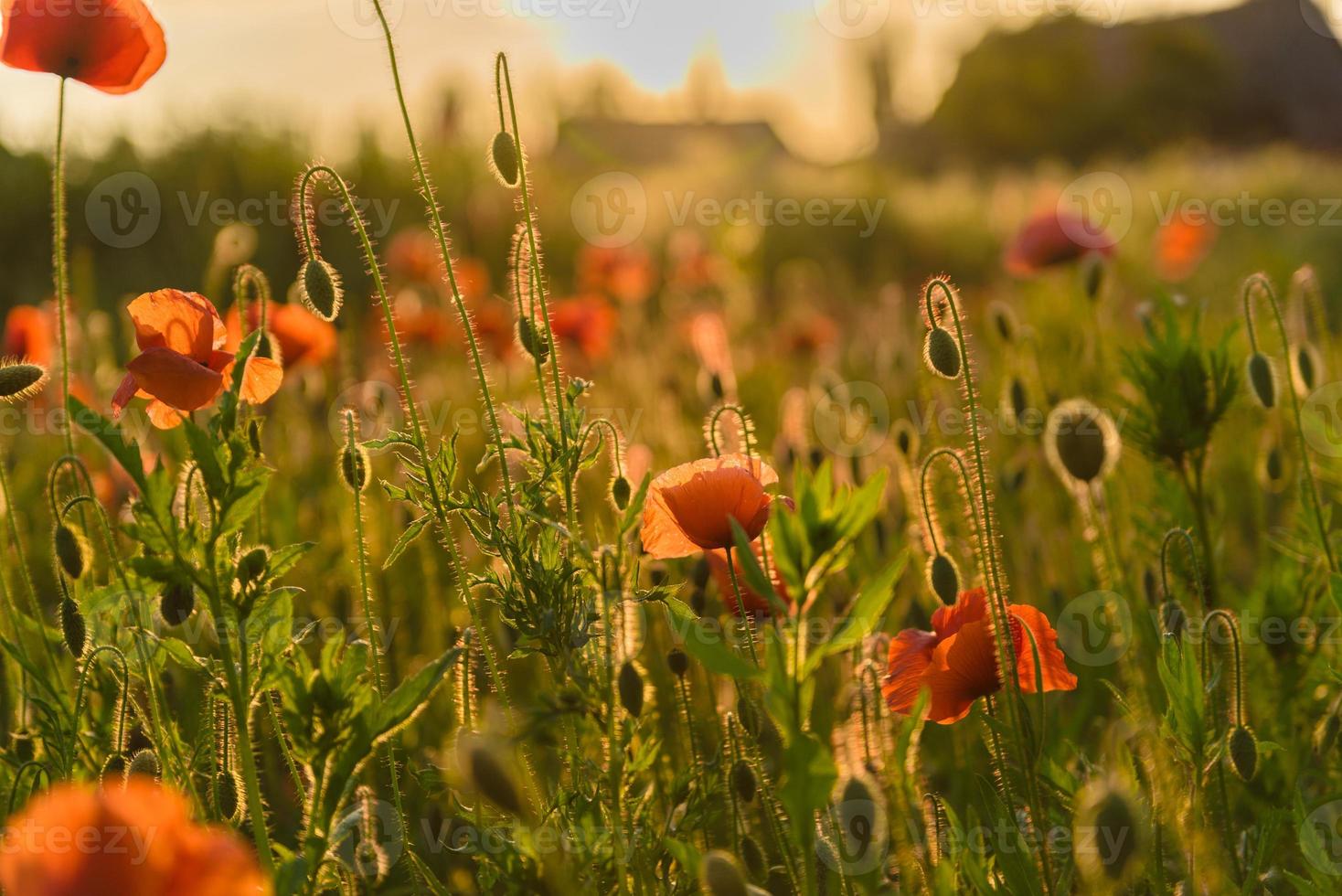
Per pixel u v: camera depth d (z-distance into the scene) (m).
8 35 2.11
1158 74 40.62
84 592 2.00
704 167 20.25
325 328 3.24
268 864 1.59
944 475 3.25
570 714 1.66
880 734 1.92
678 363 6.27
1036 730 1.92
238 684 1.59
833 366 6.50
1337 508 3.26
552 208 13.27
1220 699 2.06
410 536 1.87
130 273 10.14
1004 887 1.75
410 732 2.71
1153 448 2.72
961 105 40.69
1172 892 1.80
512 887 1.61
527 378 5.16
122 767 1.83
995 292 9.03
